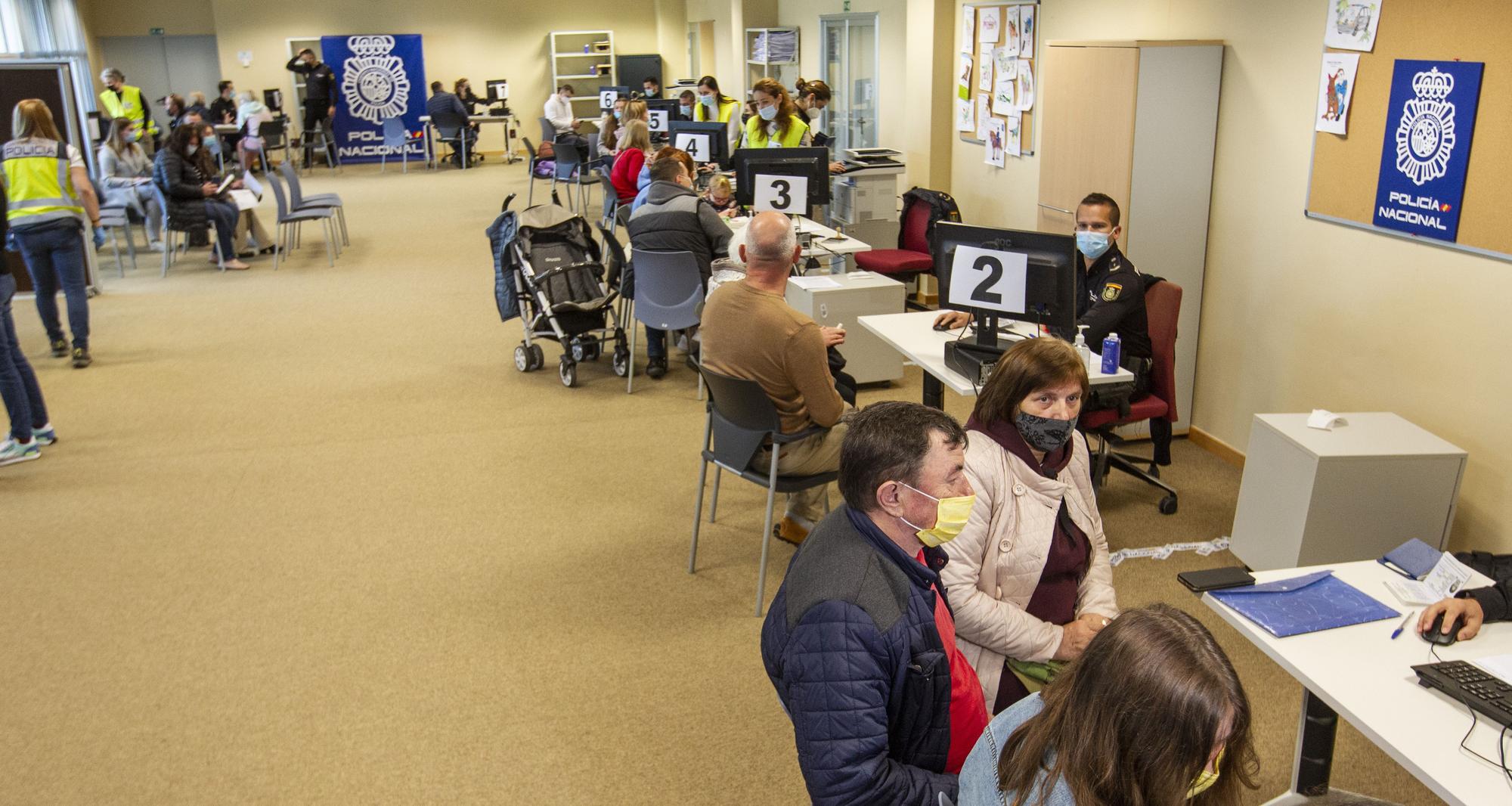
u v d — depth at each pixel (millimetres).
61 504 4461
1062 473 2314
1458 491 3432
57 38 15086
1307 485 3365
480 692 3139
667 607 3590
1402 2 3598
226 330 7180
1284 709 2979
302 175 15281
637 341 6957
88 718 3043
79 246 6262
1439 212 3518
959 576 2104
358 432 5266
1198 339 4918
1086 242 4055
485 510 4367
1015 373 2188
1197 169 4691
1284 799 2133
